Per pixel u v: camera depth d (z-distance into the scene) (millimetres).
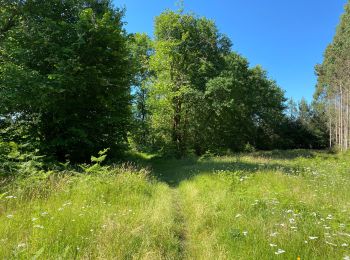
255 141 53750
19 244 4277
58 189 8266
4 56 15000
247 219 6453
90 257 4371
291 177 11656
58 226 5312
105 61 16734
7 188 7957
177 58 31609
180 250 5582
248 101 40094
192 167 18766
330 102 53906
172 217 7238
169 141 32250
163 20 31797
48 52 14828
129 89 19453
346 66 41344
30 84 13312
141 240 5195
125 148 18984
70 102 15570
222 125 38250
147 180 11766
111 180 9734
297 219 6113
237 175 12266
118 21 18422
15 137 15133
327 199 8078
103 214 6270
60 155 15844
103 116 17062
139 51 35562
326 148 59469
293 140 61406
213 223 6559
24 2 15445
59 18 16234
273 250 4707
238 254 4773
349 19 43500
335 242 4984
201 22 32594
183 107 33094
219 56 32875
